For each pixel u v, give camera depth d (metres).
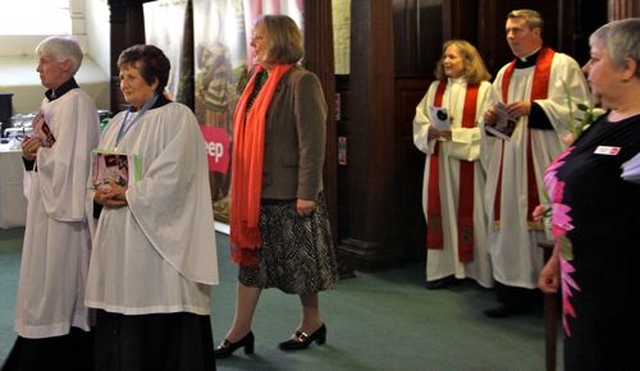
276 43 3.54
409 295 4.91
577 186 2.08
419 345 3.98
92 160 3.00
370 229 5.52
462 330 4.21
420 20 5.75
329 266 3.72
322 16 5.18
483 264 4.98
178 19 7.61
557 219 2.16
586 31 5.54
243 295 3.75
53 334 3.12
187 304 2.92
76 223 3.14
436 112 4.90
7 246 6.56
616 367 2.07
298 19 5.45
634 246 2.03
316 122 3.49
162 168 2.85
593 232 2.05
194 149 2.94
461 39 5.48
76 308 3.19
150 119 2.91
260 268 3.67
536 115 4.22
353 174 5.59
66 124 3.11
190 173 2.91
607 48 2.06
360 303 4.73
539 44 4.38
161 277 2.90
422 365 3.70
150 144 2.89
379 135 5.44
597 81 2.10
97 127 3.21
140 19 9.07
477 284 5.16
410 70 5.74
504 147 4.40
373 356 3.83
